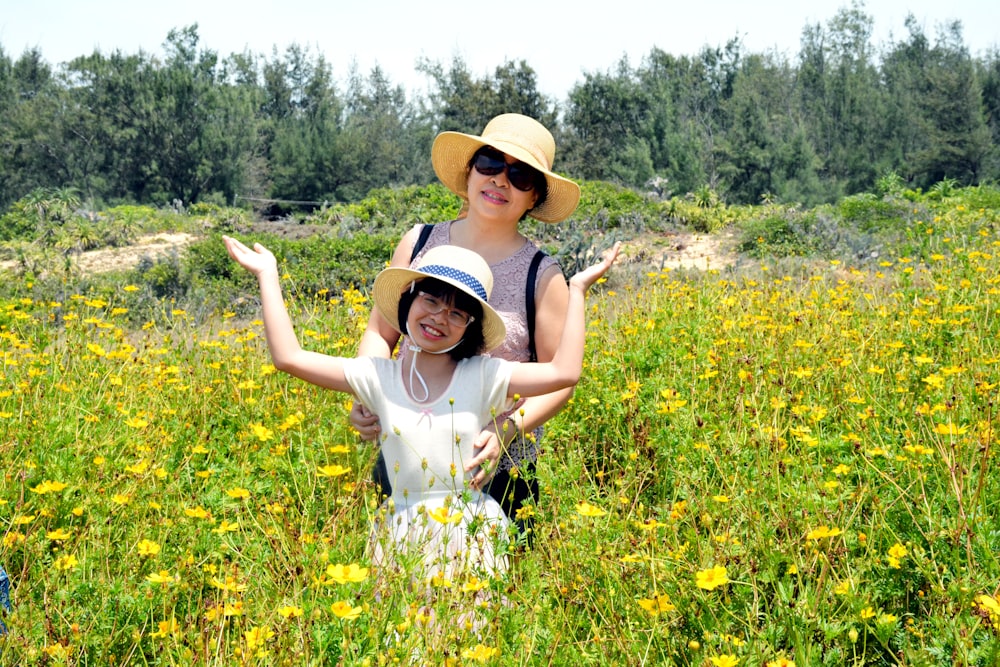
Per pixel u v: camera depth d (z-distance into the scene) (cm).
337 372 279
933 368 420
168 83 6128
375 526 266
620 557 246
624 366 437
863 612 213
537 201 320
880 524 264
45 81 7175
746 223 1986
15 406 364
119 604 229
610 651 223
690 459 332
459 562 231
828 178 6619
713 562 244
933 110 6556
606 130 6312
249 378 420
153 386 412
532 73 5956
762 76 7288
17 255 2105
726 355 441
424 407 275
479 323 280
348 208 2780
